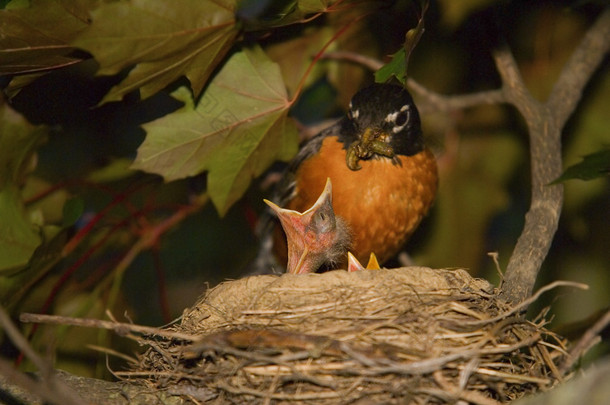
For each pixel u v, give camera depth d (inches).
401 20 468.4
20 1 322.7
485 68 509.0
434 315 286.2
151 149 375.2
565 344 329.7
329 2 330.6
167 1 307.0
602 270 503.8
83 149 503.2
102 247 485.4
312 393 270.5
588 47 435.8
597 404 221.3
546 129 413.1
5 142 398.0
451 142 507.2
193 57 335.6
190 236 530.0
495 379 277.0
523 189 520.4
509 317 293.4
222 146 382.6
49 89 419.5
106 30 305.3
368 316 285.4
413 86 473.7
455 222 502.9
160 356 305.9
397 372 269.0
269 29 365.7
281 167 522.3
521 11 485.4
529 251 363.3
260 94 378.9
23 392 300.0
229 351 272.7
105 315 453.7
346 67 490.9
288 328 288.8
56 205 475.5
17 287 405.1
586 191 494.3
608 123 492.1
